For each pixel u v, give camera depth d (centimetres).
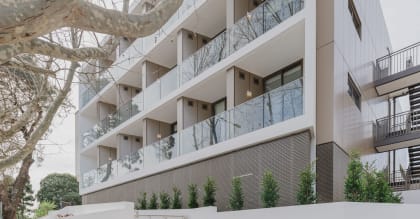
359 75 1197
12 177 1188
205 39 1565
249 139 1033
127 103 1883
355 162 721
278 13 1032
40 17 204
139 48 1792
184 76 1415
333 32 916
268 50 1070
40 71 516
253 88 1220
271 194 852
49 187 3512
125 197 1734
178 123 1438
